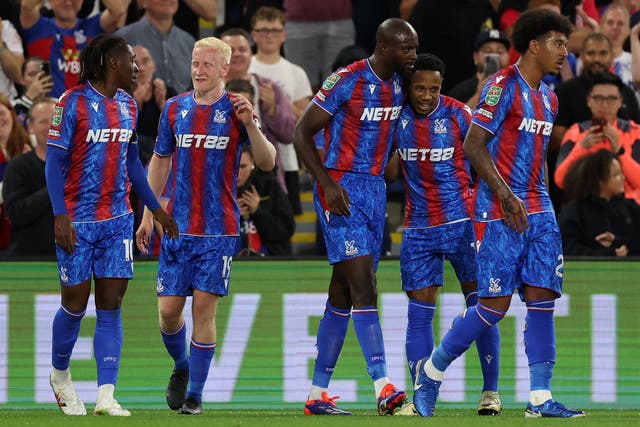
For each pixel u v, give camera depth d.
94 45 22.53
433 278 24.41
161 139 23.72
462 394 27.28
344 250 22.30
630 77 38.34
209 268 23.42
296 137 22.36
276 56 37.03
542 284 20.88
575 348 27.56
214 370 27.30
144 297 27.23
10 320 26.95
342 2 38.28
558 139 35.25
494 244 20.83
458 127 23.94
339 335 23.70
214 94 23.33
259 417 21.70
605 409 27.30
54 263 27.06
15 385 26.95
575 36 38.25
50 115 29.98
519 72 20.94
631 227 30.47
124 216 22.78
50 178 22.09
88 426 18.58
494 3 38.12
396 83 22.58
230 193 23.64
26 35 35.94
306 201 37.44
